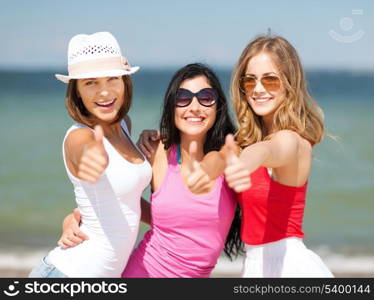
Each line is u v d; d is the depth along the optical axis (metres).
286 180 6.78
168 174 7.25
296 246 6.86
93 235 6.72
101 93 6.66
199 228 7.07
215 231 7.12
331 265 16.25
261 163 5.86
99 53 6.70
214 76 7.40
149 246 7.32
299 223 6.98
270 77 7.08
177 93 7.20
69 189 25.55
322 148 33.22
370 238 19.22
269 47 7.12
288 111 7.12
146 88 81.81
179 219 7.06
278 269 6.77
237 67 7.43
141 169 6.84
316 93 72.56
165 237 7.22
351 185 26.36
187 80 7.21
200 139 7.46
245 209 7.04
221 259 15.82
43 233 19.58
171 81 7.37
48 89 76.31
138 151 7.30
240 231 7.69
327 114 48.69
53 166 29.59
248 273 7.01
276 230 6.88
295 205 6.88
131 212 6.79
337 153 32.22
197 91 7.14
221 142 7.50
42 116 45.78
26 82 88.81
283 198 6.81
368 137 36.84
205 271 7.30
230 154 5.12
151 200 7.27
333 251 17.83
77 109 6.91
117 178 6.58
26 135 37.72
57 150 33.28
